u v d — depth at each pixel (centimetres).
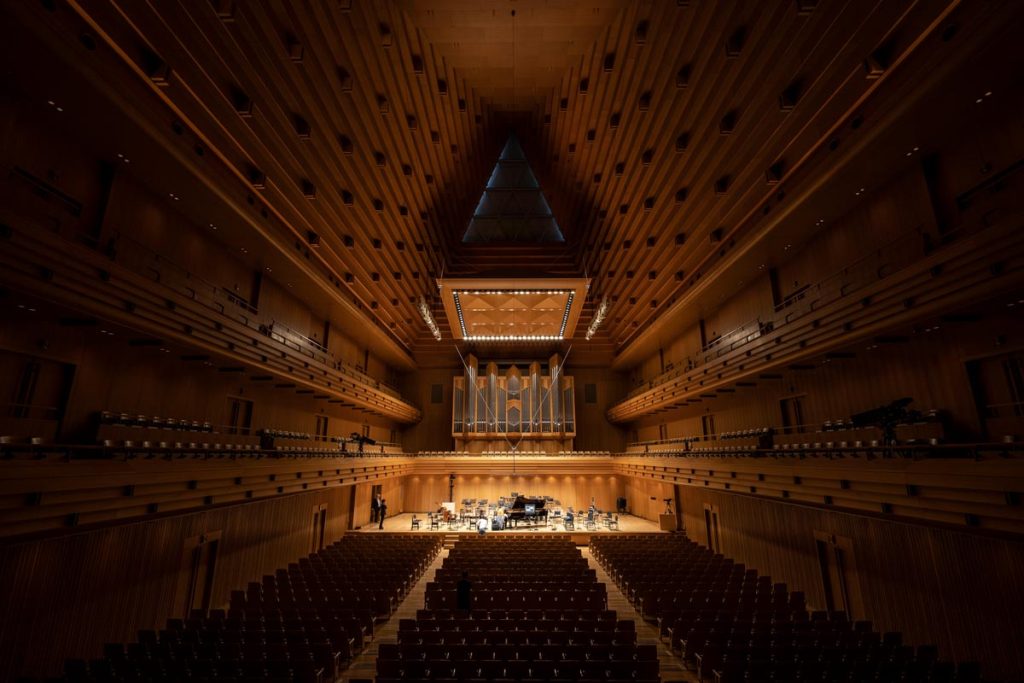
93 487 652
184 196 931
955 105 679
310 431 1698
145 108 724
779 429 1285
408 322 2288
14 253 573
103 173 811
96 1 613
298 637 728
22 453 589
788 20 726
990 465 605
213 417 1154
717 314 1628
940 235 766
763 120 912
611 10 981
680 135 1084
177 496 835
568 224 2139
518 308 1881
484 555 1338
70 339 781
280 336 1288
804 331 1020
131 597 814
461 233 2238
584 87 1244
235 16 705
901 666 596
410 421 2684
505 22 1048
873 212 919
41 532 634
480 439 2577
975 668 595
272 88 873
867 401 991
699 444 1683
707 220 1278
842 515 972
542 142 1812
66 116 696
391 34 960
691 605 927
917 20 643
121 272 745
